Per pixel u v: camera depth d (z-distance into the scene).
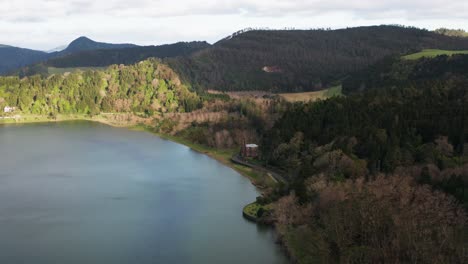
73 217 134.75
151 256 108.69
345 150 151.12
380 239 92.00
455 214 101.88
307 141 175.88
